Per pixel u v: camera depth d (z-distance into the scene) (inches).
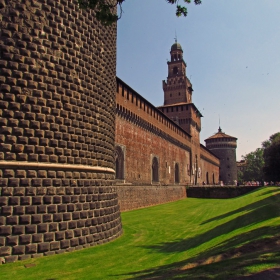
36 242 444.1
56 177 483.8
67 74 520.4
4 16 459.2
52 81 497.0
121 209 1286.9
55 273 378.9
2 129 438.9
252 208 886.4
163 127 2004.2
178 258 452.4
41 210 457.1
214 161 3971.5
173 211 1286.9
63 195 488.7
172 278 289.9
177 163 2341.3
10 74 454.3
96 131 573.0
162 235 677.9
